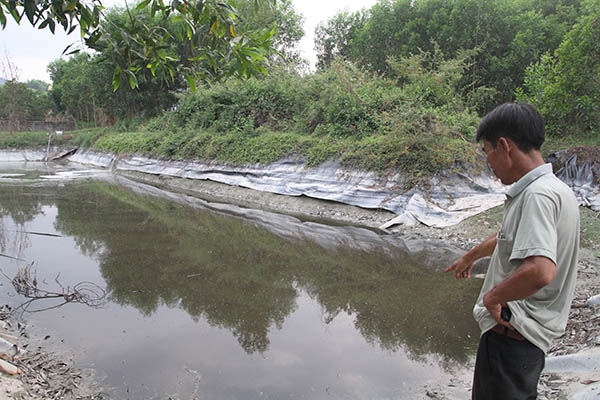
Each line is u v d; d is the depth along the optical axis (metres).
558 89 10.45
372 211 10.35
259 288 6.22
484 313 2.04
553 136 11.10
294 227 9.93
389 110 12.16
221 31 3.53
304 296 5.94
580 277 5.82
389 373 3.97
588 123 10.73
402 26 17.47
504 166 1.94
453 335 4.74
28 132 32.06
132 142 22.83
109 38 3.42
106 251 8.00
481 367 2.06
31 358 4.12
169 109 27.33
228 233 9.47
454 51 15.39
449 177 9.84
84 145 28.78
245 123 16.14
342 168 11.62
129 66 3.66
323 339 4.67
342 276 6.73
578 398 2.99
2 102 35.53
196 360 4.19
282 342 4.59
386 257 7.64
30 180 18.11
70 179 18.78
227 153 15.72
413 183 9.98
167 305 5.57
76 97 37.88
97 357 4.22
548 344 1.91
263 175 13.82
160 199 13.87
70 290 6.02
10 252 7.82
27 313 5.23
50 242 8.56
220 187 15.15
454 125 10.54
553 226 1.74
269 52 3.87
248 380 3.84
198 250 8.15
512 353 1.92
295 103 15.39
